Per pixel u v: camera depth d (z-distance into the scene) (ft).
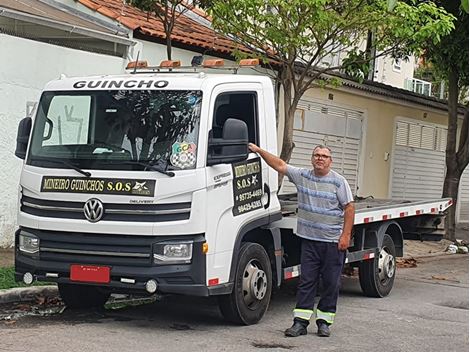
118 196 18.84
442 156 64.54
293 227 22.30
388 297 28.22
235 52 35.91
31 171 19.99
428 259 42.06
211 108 19.47
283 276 22.57
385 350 19.35
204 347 18.43
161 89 19.77
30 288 23.36
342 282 31.32
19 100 30.50
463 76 48.01
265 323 21.74
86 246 19.24
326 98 48.42
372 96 52.65
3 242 30.37
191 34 39.65
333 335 20.81
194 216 18.65
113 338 18.97
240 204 20.07
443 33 33.73
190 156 18.81
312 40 36.01
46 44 31.40
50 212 19.61
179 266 18.63
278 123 43.04
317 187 20.13
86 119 19.98
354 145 52.49
